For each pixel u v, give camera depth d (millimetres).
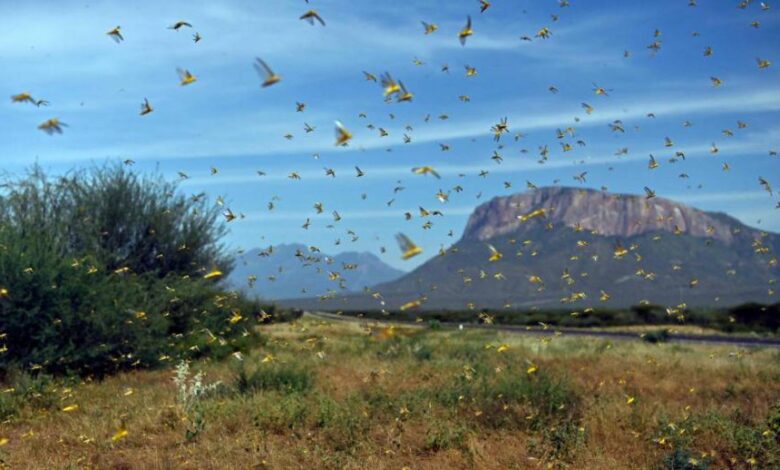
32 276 21469
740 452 11055
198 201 36156
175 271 34156
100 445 11992
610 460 10539
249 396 15492
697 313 62062
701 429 12086
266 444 11578
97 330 22391
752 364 21516
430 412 13664
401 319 82438
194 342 26484
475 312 87875
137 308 24375
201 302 28750
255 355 26125
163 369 24047
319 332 42031
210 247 36406
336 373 20266
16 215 28906
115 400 16391
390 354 25469
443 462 10875
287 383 16719
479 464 10602
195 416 12820
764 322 56062
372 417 13453
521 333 46625
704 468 9945
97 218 32844
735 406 14305
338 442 11930
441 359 23656
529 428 12781
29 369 20859
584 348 29906
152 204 34469
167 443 12016
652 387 17156
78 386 19859
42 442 12305
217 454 11000
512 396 14438
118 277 26141
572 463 10688
